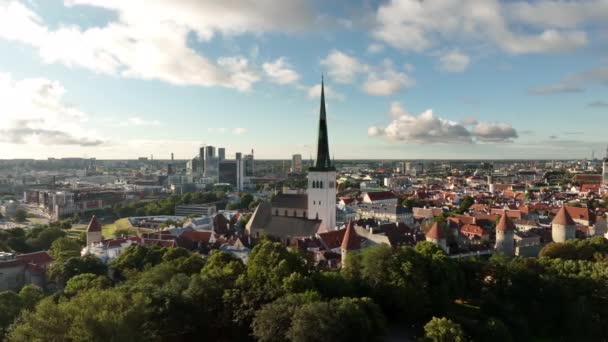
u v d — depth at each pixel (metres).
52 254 186.25
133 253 148.75
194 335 95.12
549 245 175.25
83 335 71.25
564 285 129.75
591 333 118.25
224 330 97.19
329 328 80.88
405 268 113.00
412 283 112.50
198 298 94.50
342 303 90.25
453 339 91.75
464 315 122.56
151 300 86.81
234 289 98.38
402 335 106.12
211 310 95.94
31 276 151.50
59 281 139.25
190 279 105.81
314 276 110.56
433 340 93.00
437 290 116.94
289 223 197.50
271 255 110.44
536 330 122.00
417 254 121.06
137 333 77.38
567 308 123.12
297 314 82.06
